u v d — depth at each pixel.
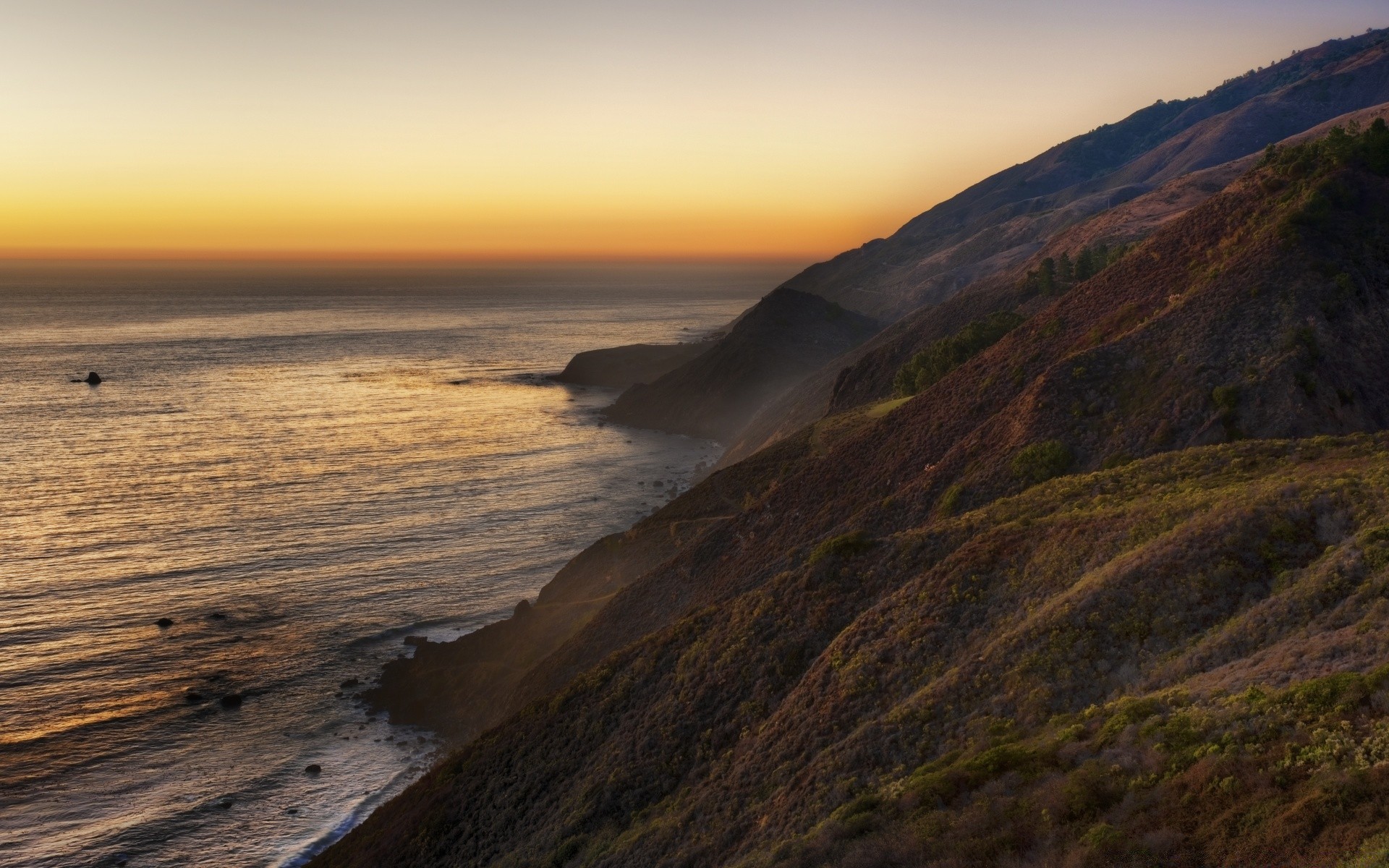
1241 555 24.98
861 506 53.00
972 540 35.72
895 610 32.28
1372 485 25.66
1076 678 23.64
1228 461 35.38
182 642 64.56
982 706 24.47
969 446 50.19
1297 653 19.41
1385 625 18.69
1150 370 46.81
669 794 31.22
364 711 56.62
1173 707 19.56
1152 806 16.47
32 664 60.56
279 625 67.88
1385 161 54.34
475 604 72.44
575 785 34.66
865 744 25.27
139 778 48.78
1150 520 29.62
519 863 31.45
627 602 54.97
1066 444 44.97
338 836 43.81
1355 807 13.59
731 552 55.69
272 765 50.28
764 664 34.66
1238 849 14.24
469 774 39.88
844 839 20.52
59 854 42.62
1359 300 45.44
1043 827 17.36
